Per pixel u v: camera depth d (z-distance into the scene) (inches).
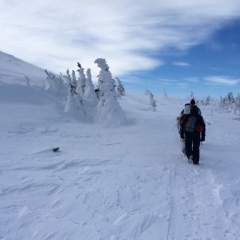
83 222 165.2
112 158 331.0
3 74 2003.0
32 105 812.6
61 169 276.7
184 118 326.3
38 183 226.2
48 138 480.7
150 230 158.4
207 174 276.4
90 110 930.1
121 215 175.6
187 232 156.7
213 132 642.2
